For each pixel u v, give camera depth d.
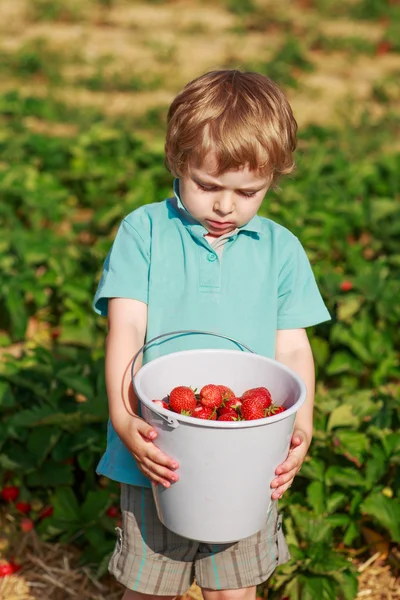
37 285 5.79
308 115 11.65
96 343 5.34
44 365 4.36
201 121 2.32
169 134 2.45
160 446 2.30
